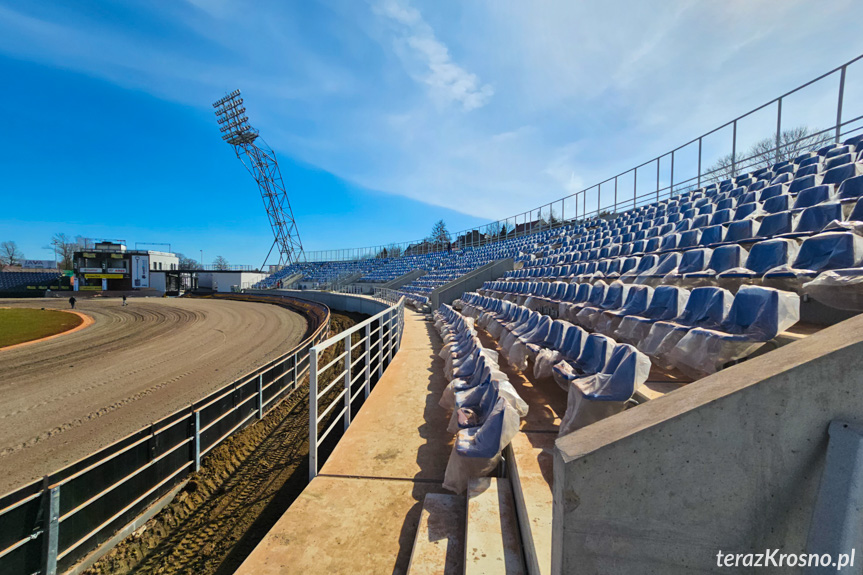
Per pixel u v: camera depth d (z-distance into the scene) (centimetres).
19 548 341
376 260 4431
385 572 238
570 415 321
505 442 294
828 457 137
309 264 5453
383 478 338
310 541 263
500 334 747
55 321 2316
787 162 1053
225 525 425
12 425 736
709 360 336
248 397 724
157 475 493
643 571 154
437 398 548
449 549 239
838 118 979
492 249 2544
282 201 5472
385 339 854
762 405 145
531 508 223
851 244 375
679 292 475
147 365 1213
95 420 757
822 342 153
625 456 151
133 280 4969
